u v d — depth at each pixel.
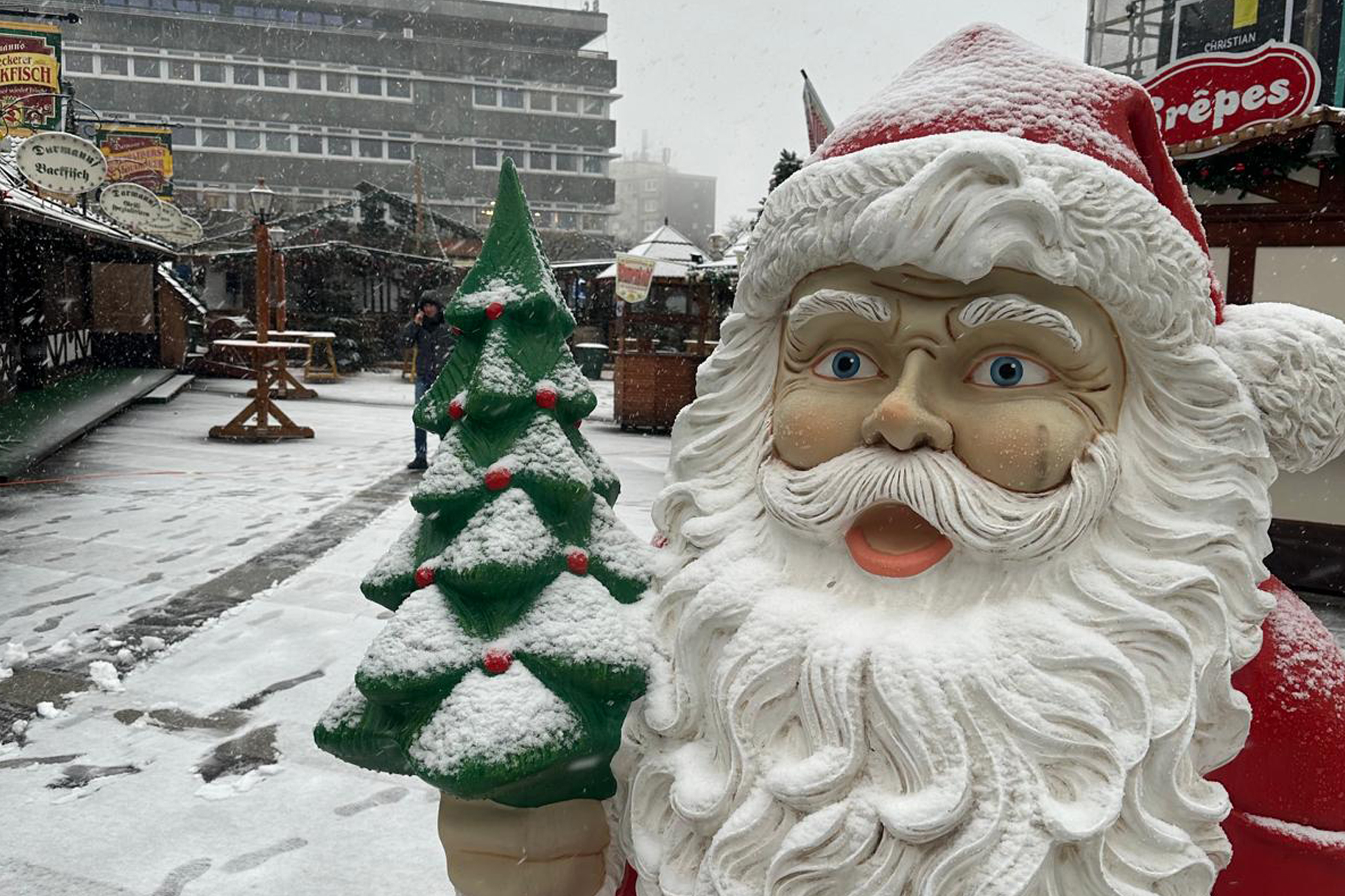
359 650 4.45
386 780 3.33
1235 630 1.21
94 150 10.98
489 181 60.06
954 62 1.38
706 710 1.28
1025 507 1.16
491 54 59.22
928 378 1.20
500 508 1.32
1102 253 1.14
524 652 1.27
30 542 6.23
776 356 1.42
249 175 57.03
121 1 54.69
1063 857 1.08
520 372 1.40
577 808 1.36
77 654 4.33
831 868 1.11
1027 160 1.15
